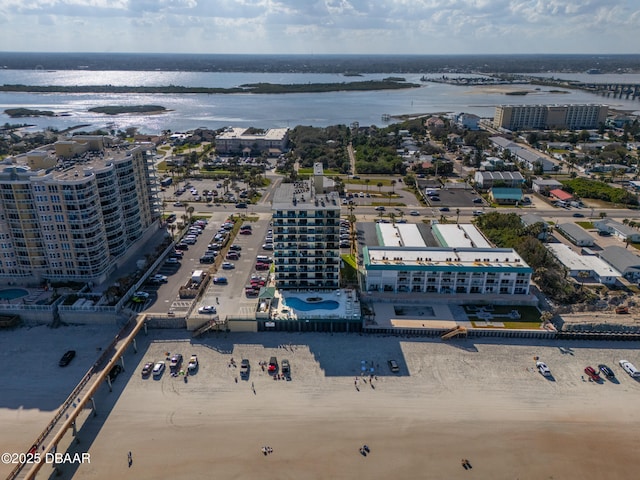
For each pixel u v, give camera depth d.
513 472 85.19
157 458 86.88
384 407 99.44
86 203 132.88
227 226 193.50
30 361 113.25
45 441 89.75
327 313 127.25
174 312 129.62
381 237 167.38
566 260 159.50
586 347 120.25
